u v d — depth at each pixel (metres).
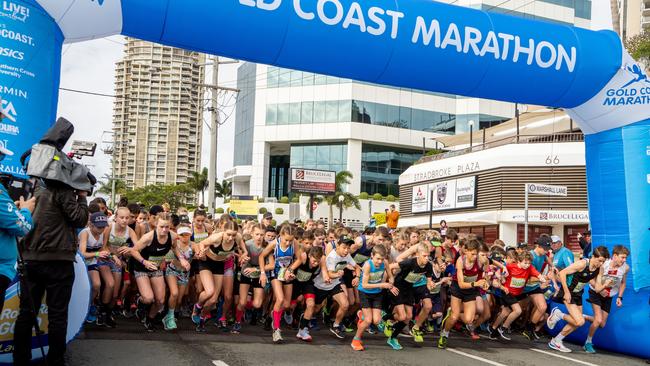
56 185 5.04
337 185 52.69
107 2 6.29
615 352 9.07
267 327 9.12
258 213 55.34
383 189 59.56
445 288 10.24
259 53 7.27
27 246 4.98
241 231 9.96
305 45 7.29
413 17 7.63
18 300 5.38
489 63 8.07
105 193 86.94
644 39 35.91
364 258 9.60
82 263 5.97
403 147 60.25
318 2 7.18
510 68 8.21
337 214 54.12
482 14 8.18
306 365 6.61
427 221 34.66
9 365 5.49
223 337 8.07
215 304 9.12
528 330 9.99
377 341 8.74
